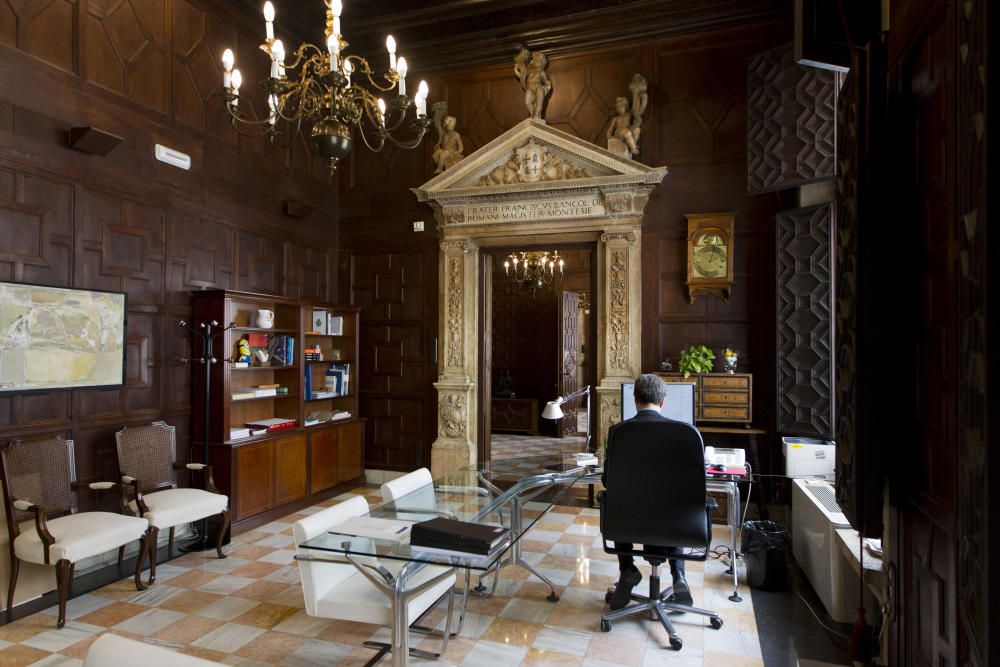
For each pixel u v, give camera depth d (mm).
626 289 5809
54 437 3863
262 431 5277
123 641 1420
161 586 3828
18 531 3443
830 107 4789
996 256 1023
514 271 10172
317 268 6629
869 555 2902
